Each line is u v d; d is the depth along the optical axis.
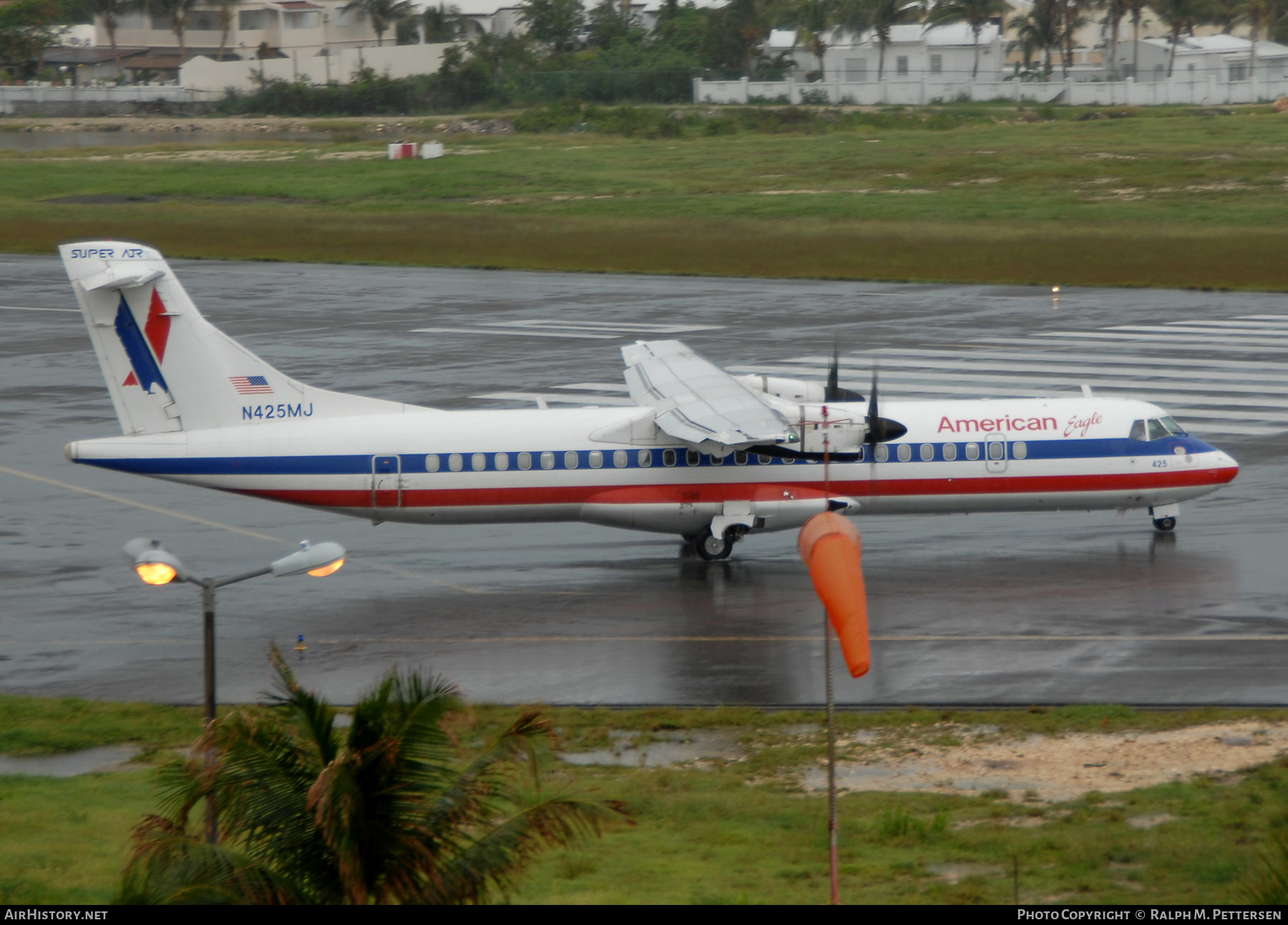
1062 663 83.81
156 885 42.84
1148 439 109.25
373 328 197.62
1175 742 71.44
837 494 106.94
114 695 82.44
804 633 91.31
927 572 103.62
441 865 44.16
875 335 187.62
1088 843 56.53
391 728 45.28
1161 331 187.62
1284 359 169.50
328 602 99.62
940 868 54.69
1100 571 102.69
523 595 100.50
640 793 65.44
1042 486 108.44
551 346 183.75
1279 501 119.06
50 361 178.25
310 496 103.00
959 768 69.19
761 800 64.50
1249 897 48.97
